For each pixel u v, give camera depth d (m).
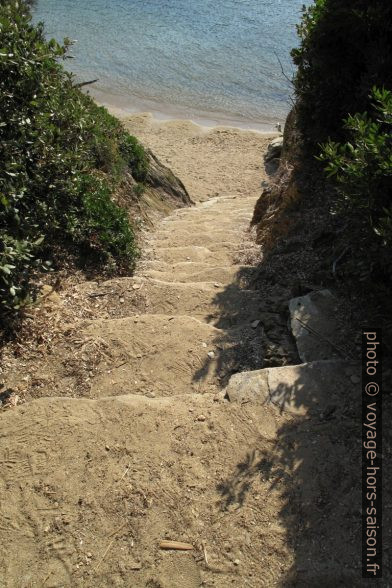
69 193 6.54
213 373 4.65
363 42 5.97
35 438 3.86
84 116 8.09
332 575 3.01
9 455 3.75
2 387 4.47
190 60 24.36
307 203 6.81
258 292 5.90
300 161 7.27
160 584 3.08
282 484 3.48
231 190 15.88
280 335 5.01
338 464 3.54
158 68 23.86
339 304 4.89
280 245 6.58
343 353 4.43
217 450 3.74
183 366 4.70
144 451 3.75
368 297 4.46
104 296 5.87
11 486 3.56
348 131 6.20
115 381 4.57
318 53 6.36
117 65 24.22
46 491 3.53
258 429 3.84
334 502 3.34
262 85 22.17
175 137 19.16
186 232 8.77
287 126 10.05
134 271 6.79
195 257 7.50
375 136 3.86
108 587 3.07
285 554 3.14
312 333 4.67
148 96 21.92
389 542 3.12
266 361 4.66
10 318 5.03
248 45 25.30
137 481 3.57
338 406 3.90
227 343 4.93
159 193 11.68
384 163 3.54
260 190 15.84
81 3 32.62
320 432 3.76
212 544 3.23
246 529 3.28
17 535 3.30
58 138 6.56
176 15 29.89
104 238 6.66
